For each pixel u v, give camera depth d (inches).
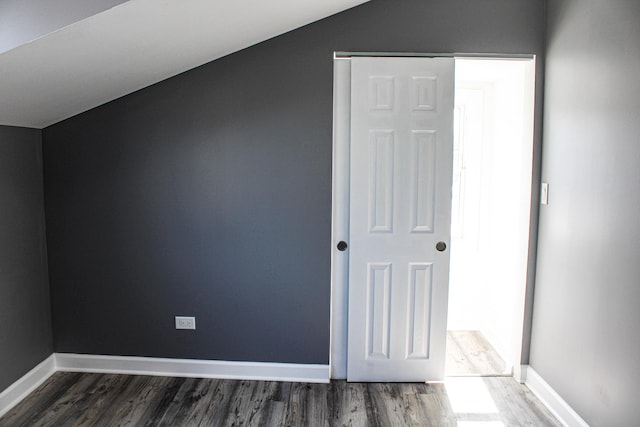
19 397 101.4
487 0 101.4
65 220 110.7
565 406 92.7
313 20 101.0
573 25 89.9
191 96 105.7
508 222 124.0
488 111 137.6
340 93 105.5
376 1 102.0
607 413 79.1
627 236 73.7
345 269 110.1
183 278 110.9
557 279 96.3
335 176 107.8
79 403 100.1
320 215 106.9
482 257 142.3
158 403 100.4
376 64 102.3
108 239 110.7
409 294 108.4
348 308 110.0
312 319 109.9
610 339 78.2
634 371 72.1
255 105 105.0
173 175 108.0
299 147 105.5
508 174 124.5
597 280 82.0
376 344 110.0
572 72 90.4
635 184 71.6
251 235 108.6
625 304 74.2
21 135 102.3
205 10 73.4
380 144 104.4
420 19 102.0
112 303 112.7
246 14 81.8
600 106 81.0
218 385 108.8
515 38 101.8
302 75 103.6
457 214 142.1
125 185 109.0
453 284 144.9
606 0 79.0
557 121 96.3
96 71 84.2
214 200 108.1
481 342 136.6
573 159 90.0
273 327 110.8
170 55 89.8
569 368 91.4
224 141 106.4
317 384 109.9
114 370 114.3
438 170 105.0
